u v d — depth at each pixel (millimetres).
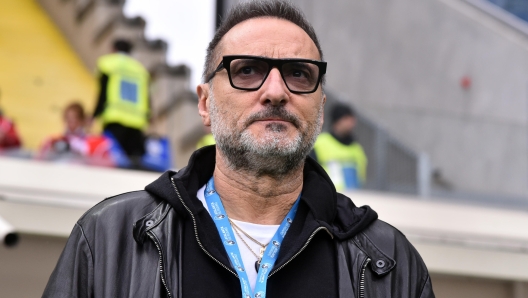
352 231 1849
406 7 10430
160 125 7711
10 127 6066
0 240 3254
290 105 1783
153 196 1859
